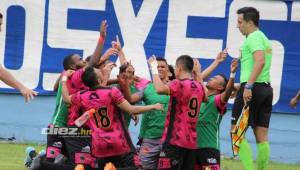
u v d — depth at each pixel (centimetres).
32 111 3064
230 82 2019
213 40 2969
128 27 3000
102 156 1972
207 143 2048
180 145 1966
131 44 3002
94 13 3009
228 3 2955
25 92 1761
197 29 2975
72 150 2053
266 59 2114
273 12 2938
